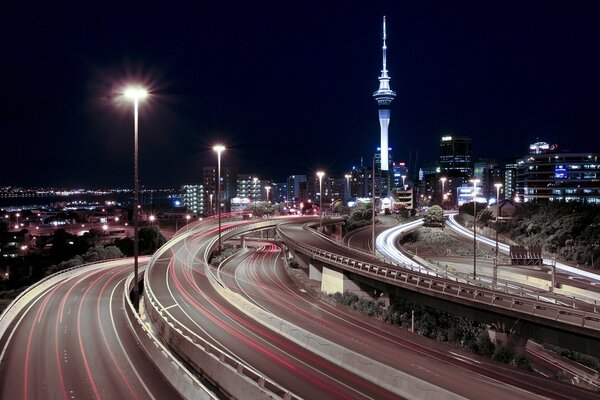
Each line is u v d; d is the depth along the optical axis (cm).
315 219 16025
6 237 17612
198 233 11700
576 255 9300
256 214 18438
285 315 5162
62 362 3116
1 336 3756
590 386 4050
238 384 2481
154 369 2958
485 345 4462
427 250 12019
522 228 12181
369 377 3050
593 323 3750
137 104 4378
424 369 3406
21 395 2534
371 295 6525
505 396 2855
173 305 5266
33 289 5734
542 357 5216
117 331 3991
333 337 4281
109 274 7788
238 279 7794
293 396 2130
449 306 4884
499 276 8338
